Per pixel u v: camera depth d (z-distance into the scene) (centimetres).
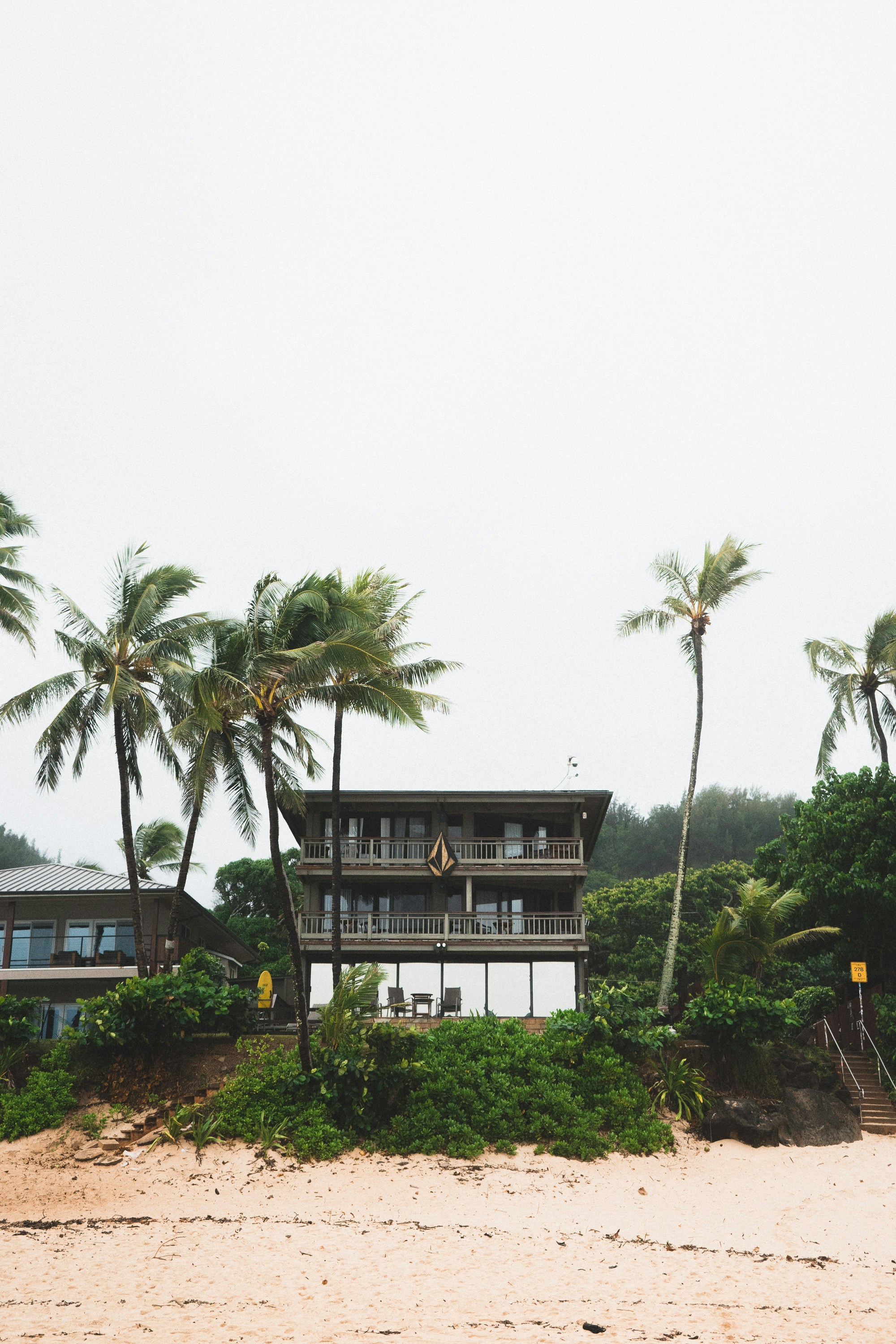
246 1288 1276
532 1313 1172
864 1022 2923
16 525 3225
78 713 2795
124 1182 1966
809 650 3909
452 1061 2414
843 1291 1300
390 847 3734
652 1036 2525
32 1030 2514
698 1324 1133
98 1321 1108
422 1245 1544
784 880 3378
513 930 3672
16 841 10294
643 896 5816
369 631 2331
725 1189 2041
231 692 2341
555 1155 2222
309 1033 2570
